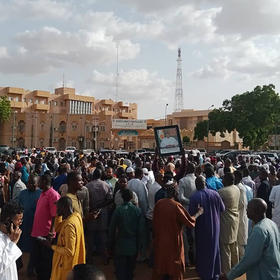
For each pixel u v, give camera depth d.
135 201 6.83
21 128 66.75
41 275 5.75
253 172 11.25
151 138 69.44
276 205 7.32
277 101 43.03
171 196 5.44
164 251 5.21
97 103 87.81
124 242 5.66
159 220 5.32
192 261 7.61
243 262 3.91
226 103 47.62
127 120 62.41
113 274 6.91
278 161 19.70
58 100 81.06
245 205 6.99
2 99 62.78
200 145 71.69
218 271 5.73
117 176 9.02
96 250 8.15
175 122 94.94
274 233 4.02
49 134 67.81
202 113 89.06
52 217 5.86
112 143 65.81
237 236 6.91
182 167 8.25
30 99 77.06
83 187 6.68
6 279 3.14
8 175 10.19
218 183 7.47
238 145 66.06
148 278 6.73
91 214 6.32
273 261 3.90
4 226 3.38
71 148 51.94
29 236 6.59
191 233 7.50
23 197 6.79
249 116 44.00
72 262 4.14
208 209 5.75
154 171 8.77
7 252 3.21
